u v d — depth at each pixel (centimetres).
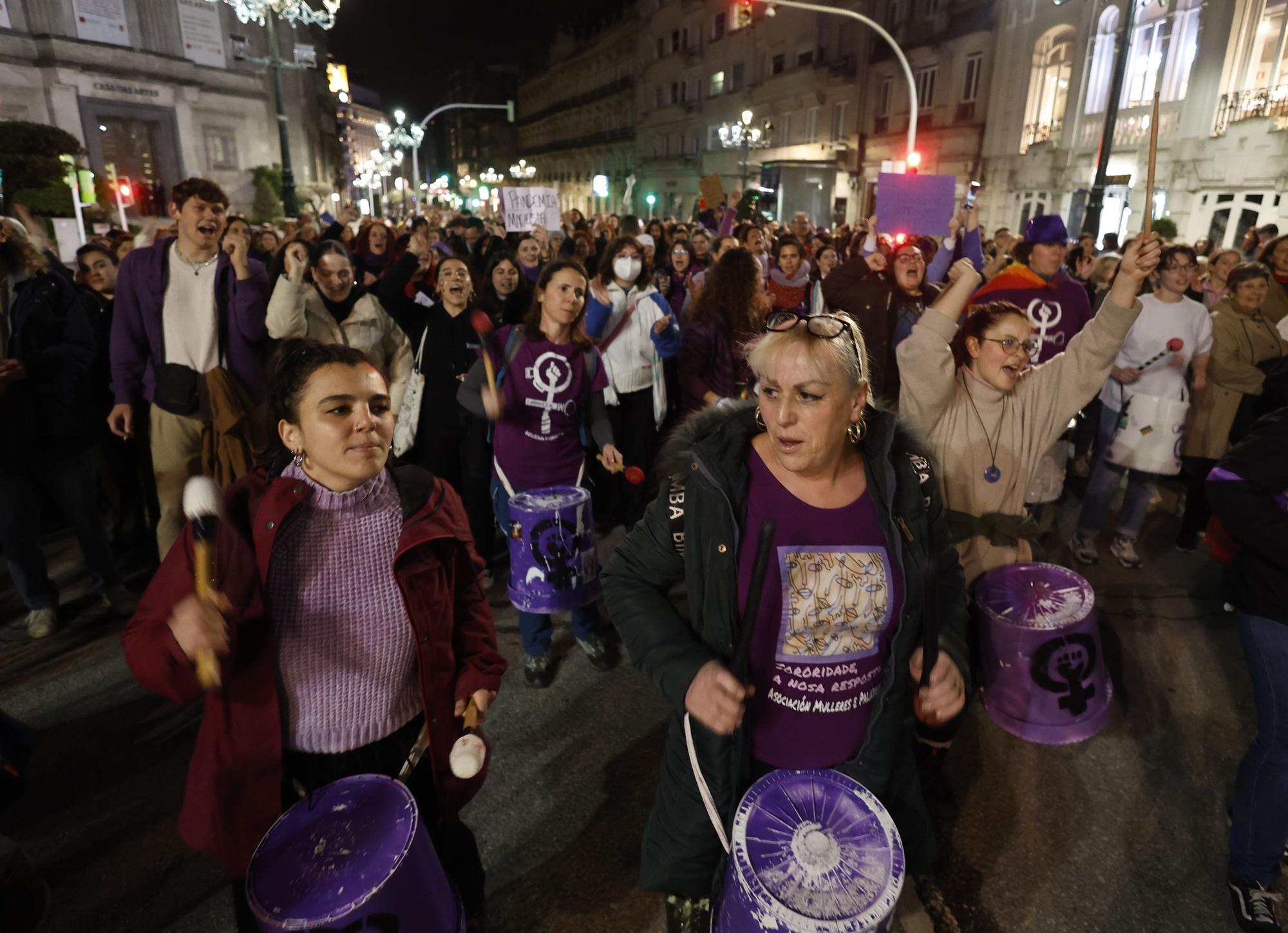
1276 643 216
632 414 511
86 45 3319
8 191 1474
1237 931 232
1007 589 274
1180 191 1603
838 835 154
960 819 275
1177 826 272
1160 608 421
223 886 246
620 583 177
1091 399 261
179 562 158
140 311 377
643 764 304
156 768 299
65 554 477
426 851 159
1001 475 269
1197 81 1543
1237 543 225
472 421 422
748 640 151
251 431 383
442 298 433
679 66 4441
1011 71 2097
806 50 3209
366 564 166
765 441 171
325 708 169
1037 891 246
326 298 413
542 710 337
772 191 2352
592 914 237
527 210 905
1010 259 780
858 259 476
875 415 172
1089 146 1841
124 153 3569
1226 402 461
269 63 1698
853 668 171
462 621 187
